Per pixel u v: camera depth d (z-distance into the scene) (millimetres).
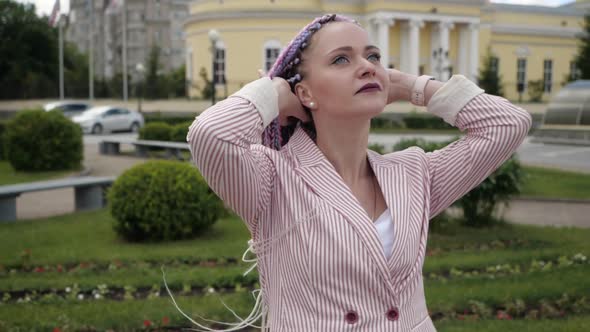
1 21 45531
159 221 7504
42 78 42125
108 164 17625
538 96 42750
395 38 40156
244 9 38094
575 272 5805
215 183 1544
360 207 1592
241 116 1529
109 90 44594
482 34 43031
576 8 49875
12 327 4445
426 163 1818
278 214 1613
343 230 1544
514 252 6887
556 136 23906
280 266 1619
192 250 7008
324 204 1573
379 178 1694
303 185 1605
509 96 44719
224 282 5605
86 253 6945
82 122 28438
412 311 1628
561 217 9750
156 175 7664
